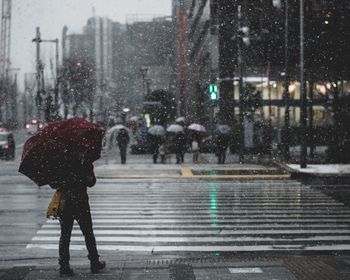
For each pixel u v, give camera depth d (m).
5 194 20.41
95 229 13.20
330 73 46.16
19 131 120.56
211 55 56.50
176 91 109.69
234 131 44.22
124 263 9.10
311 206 16.80
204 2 64.81
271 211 15.83
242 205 17.05
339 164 31.48
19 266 8.94
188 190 21.05
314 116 49.62
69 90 77.50
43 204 17.70
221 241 11.81
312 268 8.38
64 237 8.10
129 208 16.45
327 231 12.84
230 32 49.69
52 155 7.85
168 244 11.59
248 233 12.63
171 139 35.81
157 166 31.16
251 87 49.06
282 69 50.25
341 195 19.45
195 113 76.12
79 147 8.05
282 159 35.81
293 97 50.22
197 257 10.20
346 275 7.89
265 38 48.72
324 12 47.62
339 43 43.25
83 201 8.14
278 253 10.62
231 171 27.84
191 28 84.75
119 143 33.56
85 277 7.96
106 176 25.67
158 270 8.37
